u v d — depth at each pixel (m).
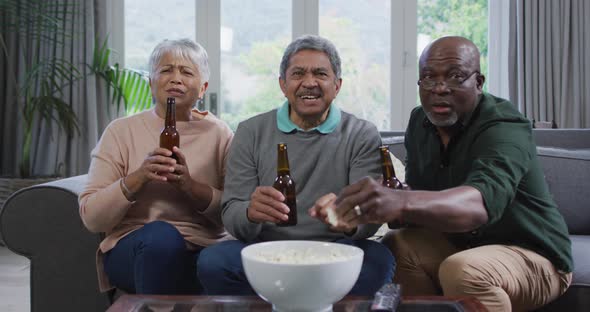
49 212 1.82
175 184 1.68
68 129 4.04
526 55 4.10
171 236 1.62
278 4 4.36
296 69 1.62
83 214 1.67
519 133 1.48
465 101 1.54
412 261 1.70
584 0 4.06
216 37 4.35
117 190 1.63
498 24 4.37
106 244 1.73
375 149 1.69
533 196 1.58
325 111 1.70
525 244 1.57
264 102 4.41
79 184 1.95
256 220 1.42
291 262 1.08
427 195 1.13
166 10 4.35
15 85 4.02
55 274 1.83
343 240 1.58
